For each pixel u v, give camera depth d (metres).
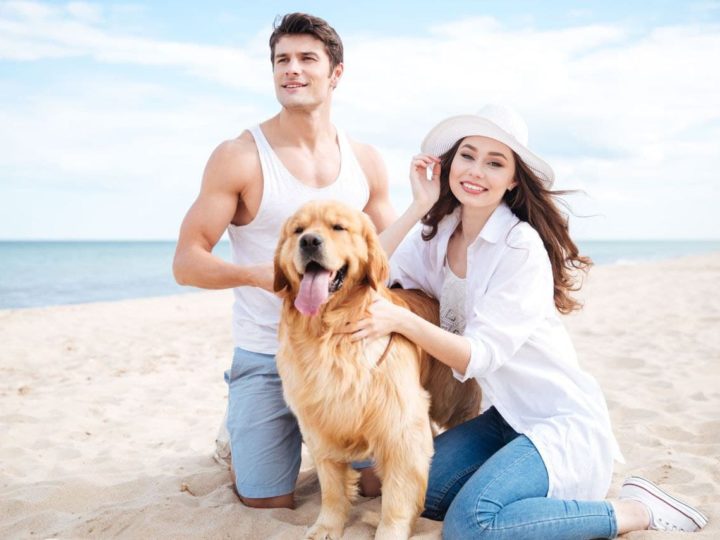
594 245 140.25
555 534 2.80
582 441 3.05
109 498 3.78
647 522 2.96
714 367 6.44
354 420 2.98
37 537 3.26
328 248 2.92
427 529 3.12
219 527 3.22
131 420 5.52
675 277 17.98
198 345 9.34
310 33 3.62
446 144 3.57
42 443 4.90
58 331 11.03
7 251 85.62
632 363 6.80
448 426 3.83
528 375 3.23
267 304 3.65
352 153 3.91
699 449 4.19
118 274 35.41
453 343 3.04
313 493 3.80
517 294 3.21
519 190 3.52
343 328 3.01
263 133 3.77
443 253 3.64
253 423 3.55
